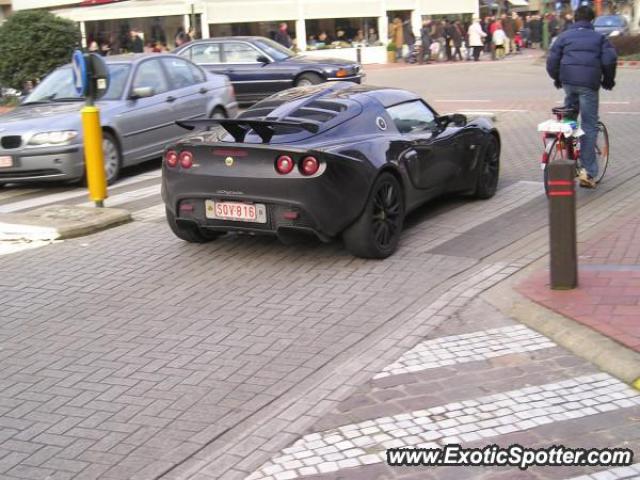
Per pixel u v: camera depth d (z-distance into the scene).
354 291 6.56
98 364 5.45
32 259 7.86
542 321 5.68
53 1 35.91
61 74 12.29
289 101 7.86
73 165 10.66
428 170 8.07
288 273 7.07
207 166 7.08
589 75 8.92
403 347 5.45
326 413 4.59
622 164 10.95
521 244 7.61
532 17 47.16
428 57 36.12
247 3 33.75
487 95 20.48
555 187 6.04
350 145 7.07
